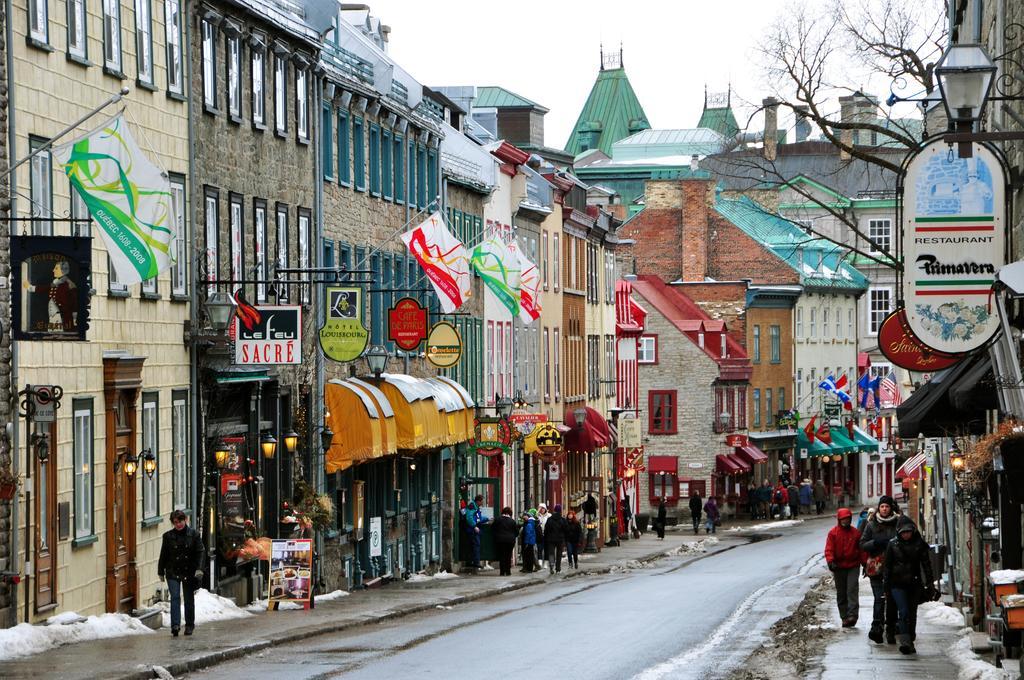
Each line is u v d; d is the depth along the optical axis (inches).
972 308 1035.3
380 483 2464.3
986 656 1219.2
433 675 1192.8
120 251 1195.3
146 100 1660.9
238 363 1811.0
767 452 5344.5
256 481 1910.7
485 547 2849.4
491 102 4576.8
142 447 1641.2
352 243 2383.1
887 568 1273.4
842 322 6018.7
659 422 5098.4
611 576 2728.8
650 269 5442.9
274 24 2017.7
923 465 2709.2
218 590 1808.6
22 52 1376.7
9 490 1301.7
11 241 1213.1
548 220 3752.5
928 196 1040.2
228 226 1887.3
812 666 1196.5
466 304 2992.1
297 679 1167.0
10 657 1251.8
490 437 2881.4
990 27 1515.7
